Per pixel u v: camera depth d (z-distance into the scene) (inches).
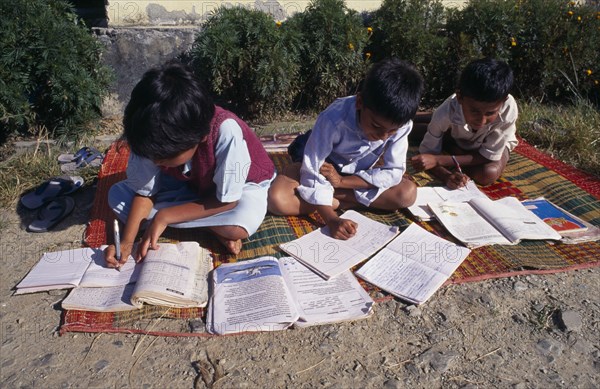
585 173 144.3
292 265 103.1
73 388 78.5
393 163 116.6
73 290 94.9
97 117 169.6
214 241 111.7
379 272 101.9
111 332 88.7
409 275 101.1
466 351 87.0
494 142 133.3
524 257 108.0
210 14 189.9
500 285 101.7
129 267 99.9
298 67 181.9
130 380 80.2
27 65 155.3
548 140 165.2
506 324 92.8
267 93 177.5
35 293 97.6
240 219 104.0
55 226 120.0
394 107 94.6
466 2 214.4
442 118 136.2
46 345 86.2
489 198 130.0
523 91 211.2
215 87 175.9
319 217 121.0
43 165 144.3
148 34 183.0
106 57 181.8
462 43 196.7
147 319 91.0
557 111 193.3
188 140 85.4
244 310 90.6
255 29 174.2
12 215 124.3
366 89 97.6
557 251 110.8
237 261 105.0
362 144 114.1
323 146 112.1
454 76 203.0
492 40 201.0
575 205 127.9
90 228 115.1
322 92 191.5
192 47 186.5
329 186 115.6
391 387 80.2
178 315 91.6
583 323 93.0
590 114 179.2
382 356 85.7
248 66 178.5
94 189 136.2
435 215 119.0
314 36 183.9
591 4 232.5
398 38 195.2
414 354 86.3
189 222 105.0
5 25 151.2
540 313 94.7
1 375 80.4
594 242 113.8
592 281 103.2
